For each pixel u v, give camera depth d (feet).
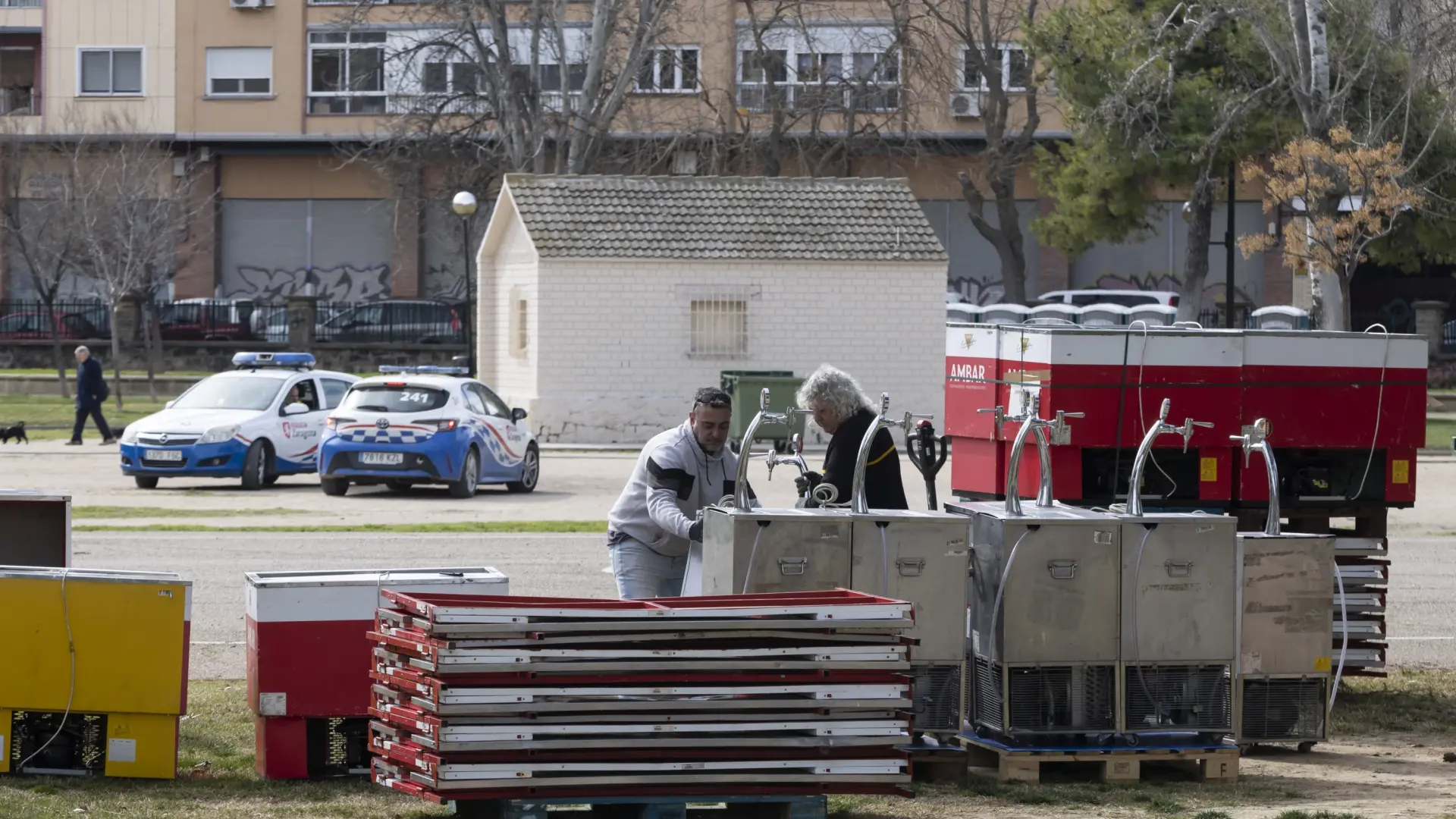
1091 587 46.32
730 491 50.80
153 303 294.46
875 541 45.34
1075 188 266.16
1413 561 100.94
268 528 110.73
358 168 348.59
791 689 39.52
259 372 150.41
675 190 192.34
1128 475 59.62
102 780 45.62
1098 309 245.86
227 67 345.92
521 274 190.29
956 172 339.36
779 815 40.78
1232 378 58.34
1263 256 332.80
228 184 350.23
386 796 44.50
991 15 302.66
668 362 185.88
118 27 345.51
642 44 237.86
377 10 337.52
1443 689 61.82
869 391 188.44
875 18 297.94
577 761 38.73
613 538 52.01
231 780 46.16
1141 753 46.57
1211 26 199.72
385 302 310.86
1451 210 212.43
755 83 301.84
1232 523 47.14
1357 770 48.67
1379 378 59.11
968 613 48.03
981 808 43.50
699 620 39.32
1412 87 178.70
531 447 143.84
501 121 248.11
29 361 300.61
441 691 37.88
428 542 104.12
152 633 45.78
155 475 139.13
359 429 133.28
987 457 60.49
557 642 38.58
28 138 308.60
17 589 45.50
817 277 187.32
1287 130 224.33
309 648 46.29
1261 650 48.57
